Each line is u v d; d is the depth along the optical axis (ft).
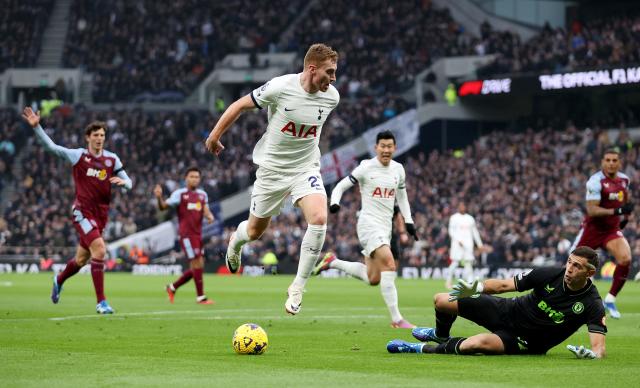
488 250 129.70
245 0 199.62
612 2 172.45
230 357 32.71
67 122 180.55
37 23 202.18
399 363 30.96
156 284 104.63
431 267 133.18
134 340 39.17
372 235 49.73
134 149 173.78
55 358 32.12
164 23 199.82
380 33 183.62
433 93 170.19
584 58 153.89
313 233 34.86
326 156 157.17
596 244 56.75
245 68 183.83
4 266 155.74
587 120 162.09
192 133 175.42
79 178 55.98
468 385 25.82
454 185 151.23
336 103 35.58
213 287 99.60
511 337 32.96
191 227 68.08
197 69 191.72
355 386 25.46
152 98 189.26
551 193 137.28
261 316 54.95
